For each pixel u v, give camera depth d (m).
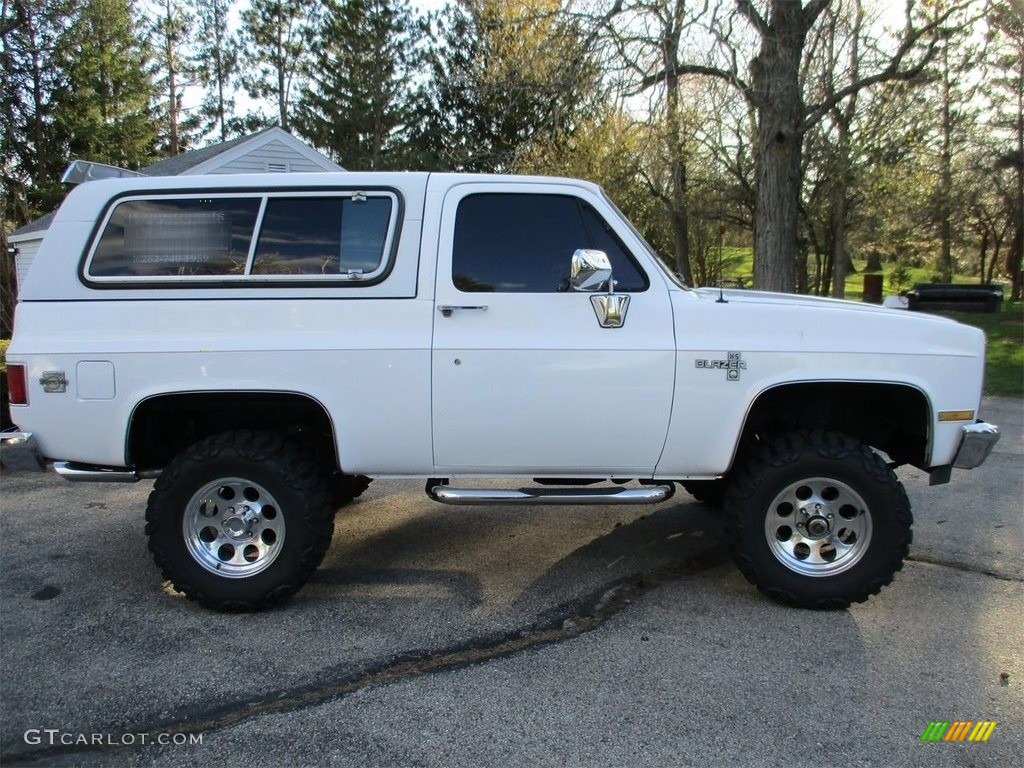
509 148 12.52
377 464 3.73
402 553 4.59
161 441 4.09
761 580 3.71
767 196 10.50
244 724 2.81
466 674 3.16
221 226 3.74
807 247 21.84
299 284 3.67
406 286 3.66
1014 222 26.88
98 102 31.41
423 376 3.62
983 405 9.86
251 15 40.94
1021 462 6.74
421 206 3.71
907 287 29.25
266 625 3.61
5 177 29.91
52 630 3.56
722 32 10.27
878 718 2.83
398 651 3.35
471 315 3.65
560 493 3.75
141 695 3.00
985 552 4.52
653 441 3.68
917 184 19.41
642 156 14.53
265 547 3.76
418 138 35.00
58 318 3.69
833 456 3.62
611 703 2.94
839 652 3.33
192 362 3.61
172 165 21.34
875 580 3.64
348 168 34.00
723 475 3.86
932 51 10.80
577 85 10.72
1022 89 23.11
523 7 11.11
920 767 2.55
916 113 17.45
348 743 2.69
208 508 3.78
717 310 3.68
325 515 3.74
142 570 4.31
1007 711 2.87
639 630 3.55
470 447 3.70
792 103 10.26
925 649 3.35
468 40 30.66
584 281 3.42
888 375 3.64
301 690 3.04
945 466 3.80
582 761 2.59
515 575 4.23
